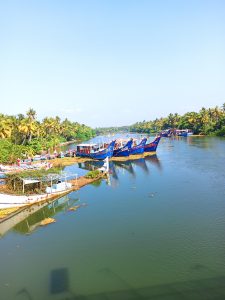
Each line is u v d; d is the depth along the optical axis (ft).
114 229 119.65
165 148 413.39
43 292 80.18
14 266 94.84
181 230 113.91
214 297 73.72
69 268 91.66
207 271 85.30
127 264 91.91
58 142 526.98
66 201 165.89
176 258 93.50
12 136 385.50
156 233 112.78
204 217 125.29
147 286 80.07
